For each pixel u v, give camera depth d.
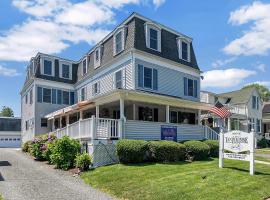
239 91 42.62
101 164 16.19
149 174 12.68
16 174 14.84
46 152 19.19
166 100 21.28
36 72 32.22
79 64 34.16
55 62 33.75
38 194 10.72
